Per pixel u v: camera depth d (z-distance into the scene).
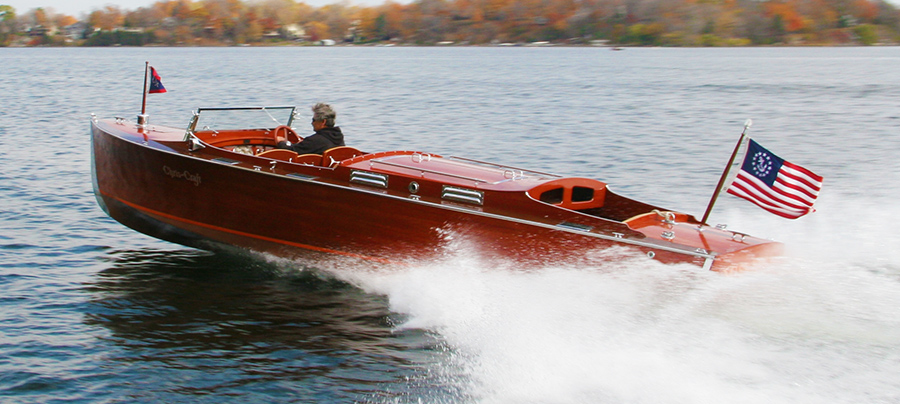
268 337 6.76
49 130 19.45
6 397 5.75
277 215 7.81
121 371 6.14
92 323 7.01
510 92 34.34
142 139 8.59
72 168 13.89
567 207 7.16
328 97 30.77
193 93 32.91
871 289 6.27
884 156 16.06
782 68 59.88
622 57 90.31
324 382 6.00
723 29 135.38
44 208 10.96
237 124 8.89
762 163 6.68
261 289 7.86
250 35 161.88
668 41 135.75
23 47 163.38
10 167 13.88
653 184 12.80
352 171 7.50
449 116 23.38
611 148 16.83
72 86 37.31
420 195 7.25
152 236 8.84
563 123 21.69
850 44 135.25
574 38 142.75
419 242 7.28
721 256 6.22
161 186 8.34
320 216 7.61
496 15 151.38
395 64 68.75
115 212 8.96
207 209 8.15
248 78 44.81
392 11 159.50
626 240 6.50
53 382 5.96
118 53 112.00
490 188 7.00
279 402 5.73
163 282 8.05
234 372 6.14
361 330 6.89
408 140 17.92
